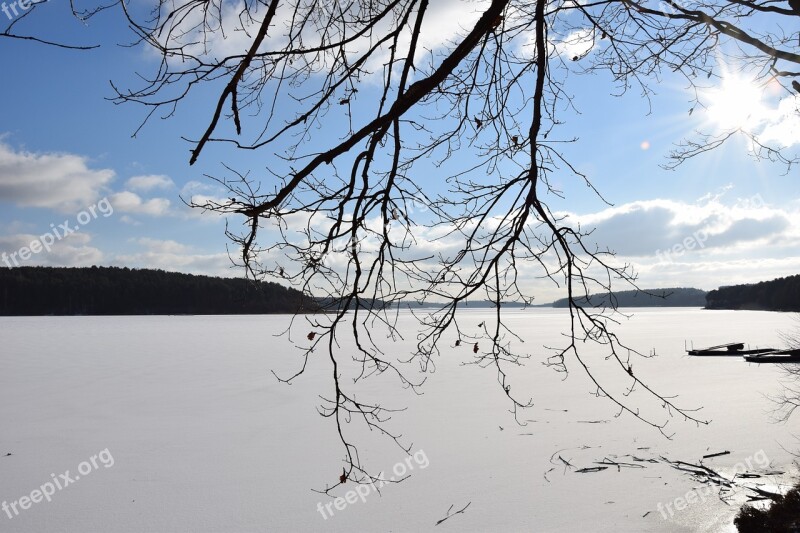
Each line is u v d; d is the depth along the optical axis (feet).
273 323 374.63
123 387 105.60
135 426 74.59
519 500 46.60
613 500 46.03
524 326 321.32
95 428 73.56
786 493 43.70
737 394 90.89
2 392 100.27
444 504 46.24
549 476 52.26
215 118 6.62
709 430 66.64
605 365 131.03
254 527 42.73
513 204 8.32
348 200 7.51
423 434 68.33
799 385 82.17
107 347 185.47
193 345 195.00
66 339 215.72
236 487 51.29
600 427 69.72
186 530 42.47
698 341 201.77
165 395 97.14
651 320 396.16
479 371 122.62
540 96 8.30
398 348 160.66
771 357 135.13
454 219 8.42
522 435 66.90
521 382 107.14
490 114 10.08
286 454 61.11
